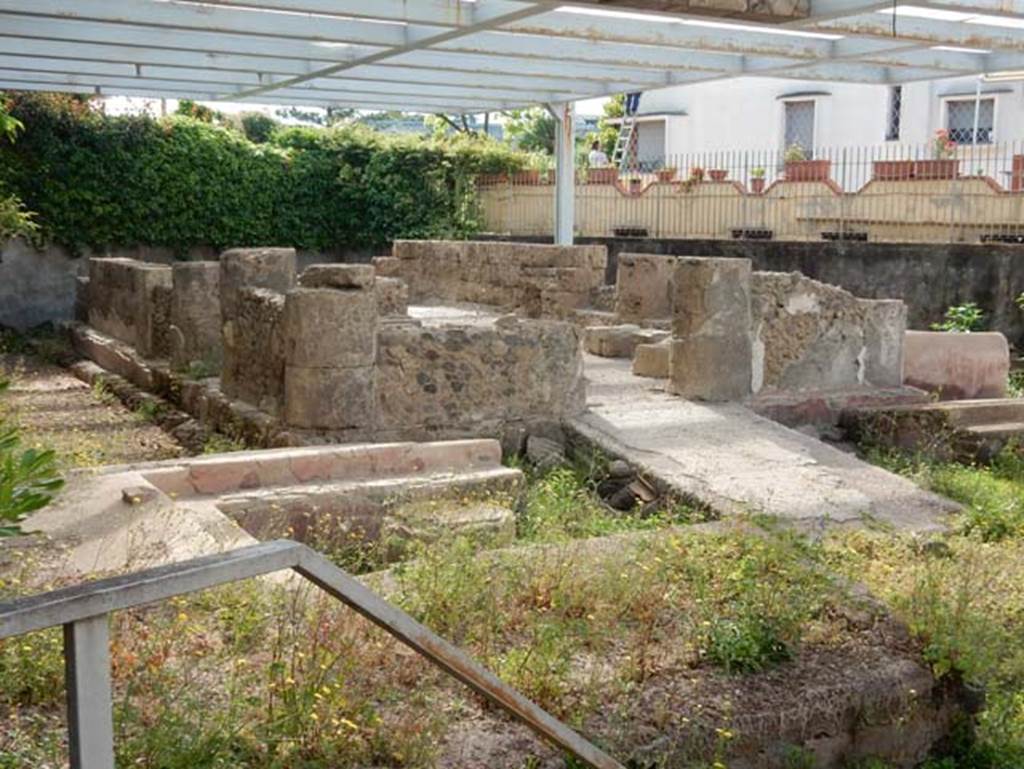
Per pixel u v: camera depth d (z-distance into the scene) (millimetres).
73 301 16703
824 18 7609
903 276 13094
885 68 12148
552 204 17750
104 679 1762
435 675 3752
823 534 5824
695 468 7074
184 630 3689
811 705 3957
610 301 12578
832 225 15344
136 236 17062
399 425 7621
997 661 4406
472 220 18547
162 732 2975
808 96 22125
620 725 3650
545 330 8047
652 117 24891
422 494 6293
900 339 9383
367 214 18766
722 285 8609
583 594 4531
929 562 5293
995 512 6422
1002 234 13523
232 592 4090
